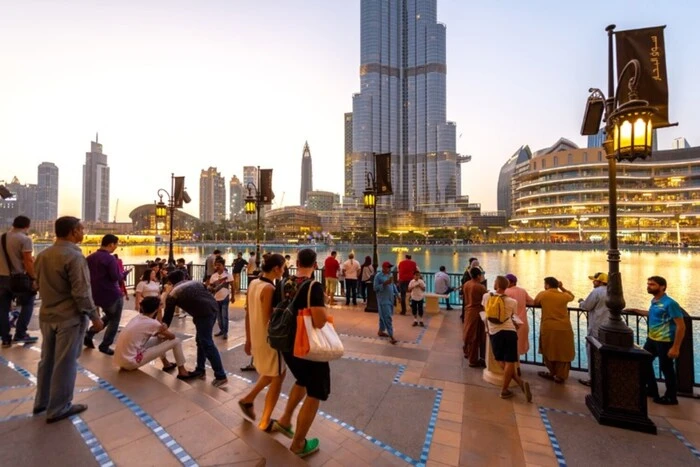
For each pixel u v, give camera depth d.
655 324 4.88
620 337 4.21
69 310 3.33
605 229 105.38
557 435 3.89
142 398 3.75
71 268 3.24
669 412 4.49
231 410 3.83
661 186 107.69
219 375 5.03
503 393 4.82
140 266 13.95
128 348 4.57
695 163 104.19
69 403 3.36
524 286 30.22
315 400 3.17
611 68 4.87
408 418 4.24
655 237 103.50
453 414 4.35
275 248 126.44
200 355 5.23
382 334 7.98
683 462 3.43
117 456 2.70
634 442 3.76
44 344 3.39
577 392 5.06
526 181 131.50
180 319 9.21
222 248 131.88
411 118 186.75
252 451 2.81
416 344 7.36
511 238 129.88
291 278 3.32
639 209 107.62
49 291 3.27
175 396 3.81
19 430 3.06
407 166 187.75
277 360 3.55
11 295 5.68
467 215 174.38
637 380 4.06
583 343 12.26
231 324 8.80
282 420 3.51
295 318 3.13
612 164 4.58
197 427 3.16
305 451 3.31
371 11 179.88
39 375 3.39
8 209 55.31
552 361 5.46
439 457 3.47
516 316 5.52
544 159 121.06
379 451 3.54
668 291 25.03
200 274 18.34
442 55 184.75
